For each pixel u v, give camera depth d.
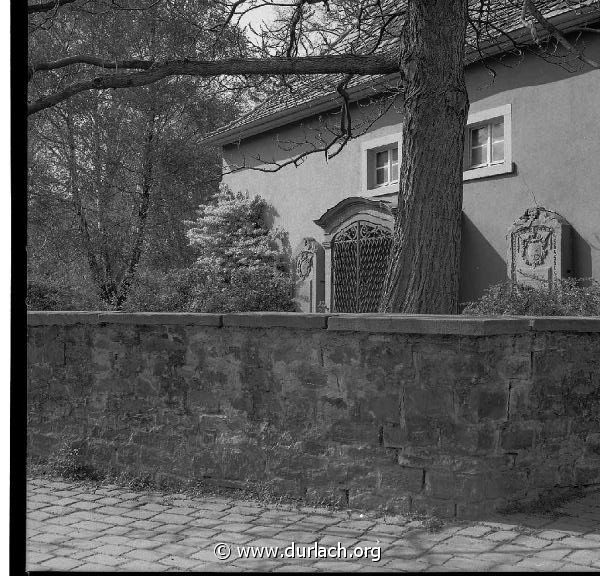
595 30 7.96
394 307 7.03
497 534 4.50
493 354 4.85
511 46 10.34
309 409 5.32
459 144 7.13
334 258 13.36
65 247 19.45
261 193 15.96
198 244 16.78
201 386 5.79
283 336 5.43
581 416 5.39
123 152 20.30
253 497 5.45
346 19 9.45
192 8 9.32
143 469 6.02
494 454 4.83
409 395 4.93
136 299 8.85
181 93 19.50
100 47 15.95
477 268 11.00
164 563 4.20
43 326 6.65
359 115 13.42
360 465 5.10
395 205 11.98
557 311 7.45
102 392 6.30
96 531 4.80
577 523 4.70
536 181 10.24
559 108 10.00
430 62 7.05
